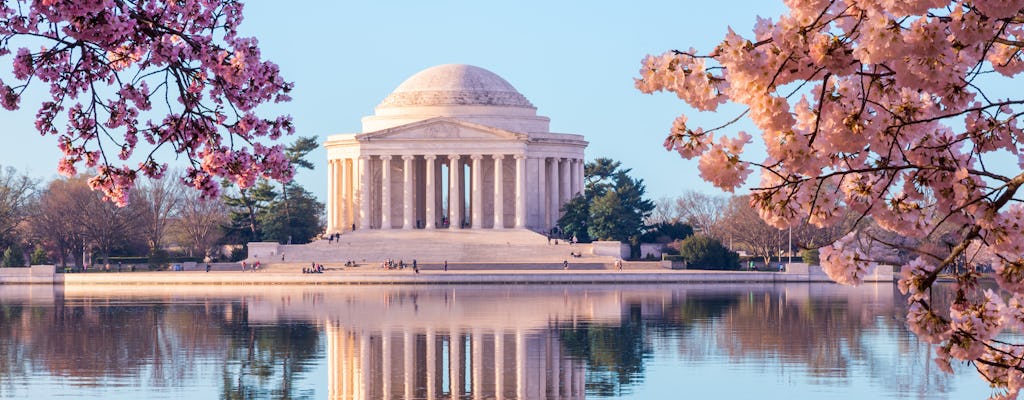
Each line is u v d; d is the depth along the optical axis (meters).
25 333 143.38
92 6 35.09
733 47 26.95
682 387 100.12
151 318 163.25
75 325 153.38
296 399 95.56
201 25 39.09
